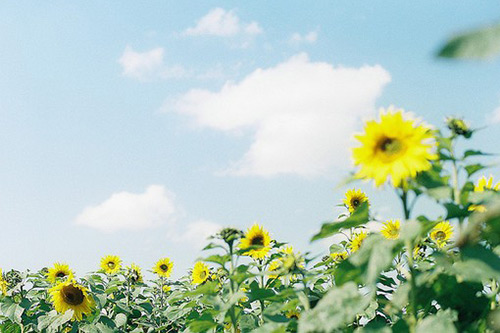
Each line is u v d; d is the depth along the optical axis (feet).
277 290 21.22
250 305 22.18
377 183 11.73
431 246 19.13
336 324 10.96
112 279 38.11
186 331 21.98
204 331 18.07
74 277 32.99
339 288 11.69
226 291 20.27
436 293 12.76
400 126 11.63
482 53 4.58
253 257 22.00
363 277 11.60
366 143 11.90
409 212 11.84
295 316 21.38
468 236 9.38
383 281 17.66
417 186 11.90
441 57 4.75
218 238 17.43
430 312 16.29
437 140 13.06
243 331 19.27
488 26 4.73
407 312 14.62
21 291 33.53
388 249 10.75
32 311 34.88
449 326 11.02
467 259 11.46
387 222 21.83
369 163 11.93
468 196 12.48
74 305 29.89
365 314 18.88
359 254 11.18
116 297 38.22
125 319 32.58
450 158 12.94
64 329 34.01
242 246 22.11
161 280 40.93
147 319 36.86
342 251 25.32
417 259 19.58
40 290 34.76
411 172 11.46
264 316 15.29
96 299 31.27
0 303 31.53
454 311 12.46
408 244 12.26
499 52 4.55
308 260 16.20
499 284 12.72
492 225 9.75
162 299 40.16
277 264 21.72
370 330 11.56
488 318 11.96
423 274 12.93
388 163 11.75
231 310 17.53
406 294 12.72
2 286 33.55
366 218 12.30
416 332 11.35
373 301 18.01
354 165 12.07
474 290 12.97
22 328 31.50
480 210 13.17
